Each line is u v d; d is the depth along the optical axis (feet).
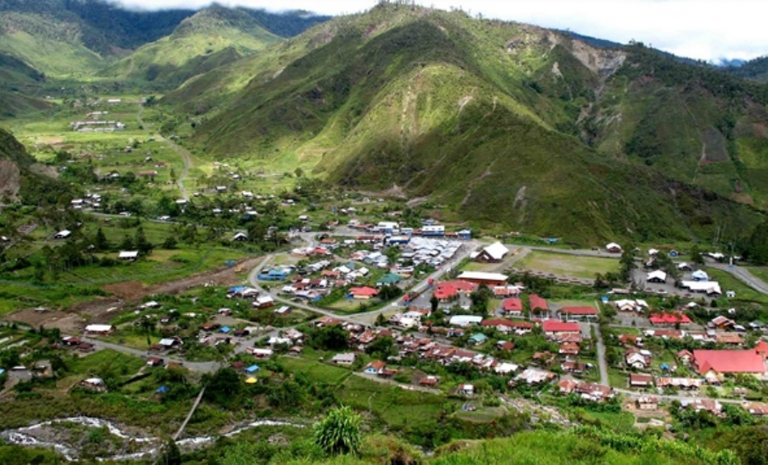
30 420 335.47
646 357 408.46
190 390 363.15
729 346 424.05
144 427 329.72
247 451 294.87
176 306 512.22
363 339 436.35
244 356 409.49
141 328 456.45
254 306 514.27
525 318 488.85
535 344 428.97
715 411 330.34
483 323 468.75
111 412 341.82
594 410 339.57
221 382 361.51
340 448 212.23
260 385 367.25
